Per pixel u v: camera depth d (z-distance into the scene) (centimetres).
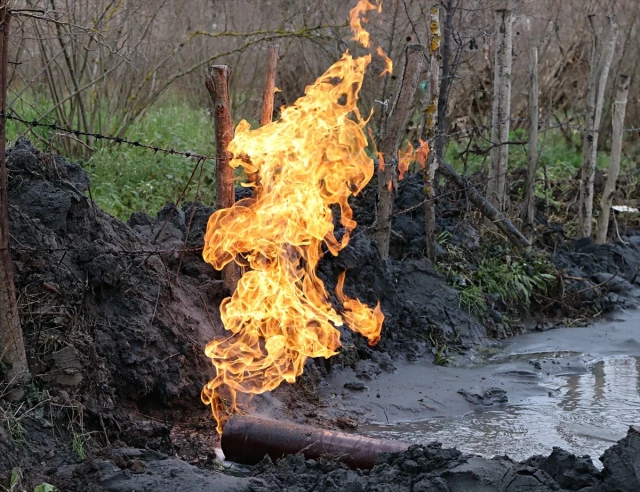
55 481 526
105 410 619
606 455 491
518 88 1662
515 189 1393
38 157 732
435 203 1076
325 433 598
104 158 1158
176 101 1562
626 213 1386
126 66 1262
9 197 706
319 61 1440
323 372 795
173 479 523
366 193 1063
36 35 1145
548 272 1074
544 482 492
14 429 557
